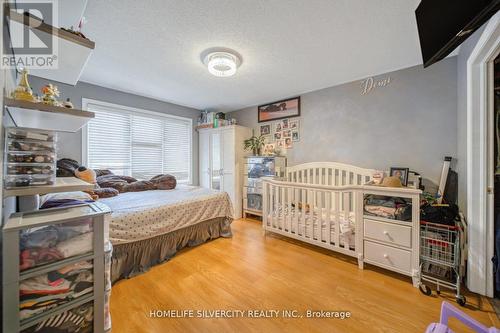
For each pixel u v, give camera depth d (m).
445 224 1.70
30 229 0.85
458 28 1.03
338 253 2.41
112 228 1.82
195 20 1.64
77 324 0.95
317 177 3.21
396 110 2.53
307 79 2.83
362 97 2.79
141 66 2.47
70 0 1.10
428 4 1.24
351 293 1.69
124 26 1.71
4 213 0.96
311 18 1.61
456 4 1.03
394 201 1.96
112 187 2.98
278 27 1.72
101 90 3.22
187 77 2.80
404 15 1.57
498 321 1.38
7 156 0.89
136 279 1.88
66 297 0.90
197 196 2.72
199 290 1.72
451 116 2.17
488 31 1.32
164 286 1.78
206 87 3.19
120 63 2.39
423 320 1.40
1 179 0.82
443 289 1.73
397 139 2.52
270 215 2.90
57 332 0.90
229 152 4.03
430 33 1.26
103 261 1.00
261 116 4.04
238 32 1.79
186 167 4.47
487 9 0.86
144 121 3.80
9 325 0.77
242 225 3.54
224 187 4.13
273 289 1.74
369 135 2.74
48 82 2.72
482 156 1.62
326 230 2.32
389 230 1.88
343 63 2.35
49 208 1.01
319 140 3.24
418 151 2.38
